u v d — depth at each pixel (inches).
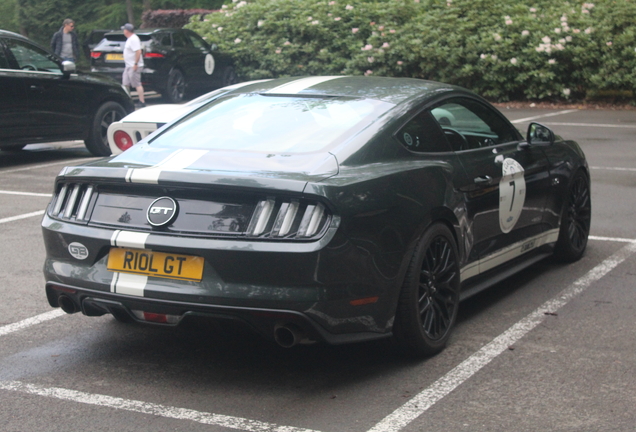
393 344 160.9
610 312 191.9
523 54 740.0
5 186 373.1
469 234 177.6
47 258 162.2
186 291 141.7
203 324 145.1
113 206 152.9
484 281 192.4
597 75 706.8
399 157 162.2
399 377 153.7
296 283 137.9
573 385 148.4
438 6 792.9
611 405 139.4
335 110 171.3
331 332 142.0
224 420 135.5
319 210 139.1
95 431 131.8
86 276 152.5
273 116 173.0
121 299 148.2
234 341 176.2
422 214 156.6
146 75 735.1
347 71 818.8
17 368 160.6
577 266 234.8
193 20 928.9
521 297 205.5
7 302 204.5
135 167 152.9
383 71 807.1
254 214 141.1
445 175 168.2
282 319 138.6
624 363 159.2
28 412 139.6
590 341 172.2
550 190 220.4
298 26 839.7
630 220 291.9
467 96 195.3
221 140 166.1
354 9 828.6
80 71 467.5
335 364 161.3
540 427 131.1
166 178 145.3
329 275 138.8
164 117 317.4
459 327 183.2
